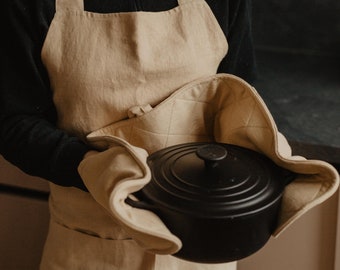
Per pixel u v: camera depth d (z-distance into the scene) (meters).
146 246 0.68
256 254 1.21
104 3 0.88
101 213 0.92
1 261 1.38
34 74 0.84
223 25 0.96
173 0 0.94
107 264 0.96
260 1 1.55
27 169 0.86
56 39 0.86
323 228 1.14
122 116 0.90
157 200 0.67
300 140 1.05
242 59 1.04
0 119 0.87
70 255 0.97
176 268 0.97
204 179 0.69
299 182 0.76
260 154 0.80
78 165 0.82
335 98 1.27
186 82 0.92
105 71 0.87
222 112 0.90
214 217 0.64
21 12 0.81
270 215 0.69
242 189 0.68
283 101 1.25
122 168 0.69
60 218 0.97
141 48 0.87
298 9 1.53
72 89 0.88
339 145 1.03
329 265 1.18
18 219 1.30
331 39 1.54
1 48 0.83
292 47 1.59
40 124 0.86
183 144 0.81
